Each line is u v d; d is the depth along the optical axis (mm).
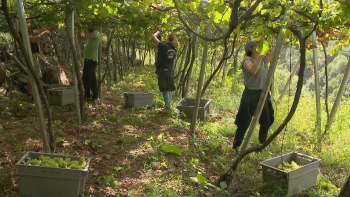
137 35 8188
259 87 5121
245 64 5027
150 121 6898
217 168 4797
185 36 9695
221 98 9750
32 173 3379
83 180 3564
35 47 6379
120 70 14844
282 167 4074
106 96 9500
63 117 6586
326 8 3139
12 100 7055
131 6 4012
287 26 3326
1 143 4816
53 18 5996
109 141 5465
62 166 3514
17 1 3787
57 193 3432
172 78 7898
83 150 4980
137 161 4742
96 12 4703
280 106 8742
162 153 4996
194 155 5145
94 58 8031
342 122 7594
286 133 6383
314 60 5914
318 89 5965
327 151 5629
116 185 4004
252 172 4637
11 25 3590
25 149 4754
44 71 8977
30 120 6074
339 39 5332
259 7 3051
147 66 20734
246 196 4055
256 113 4074
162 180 4203
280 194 4012
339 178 4789
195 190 4062
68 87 7949
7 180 3777
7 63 8062
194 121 6113
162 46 7703
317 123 6039
